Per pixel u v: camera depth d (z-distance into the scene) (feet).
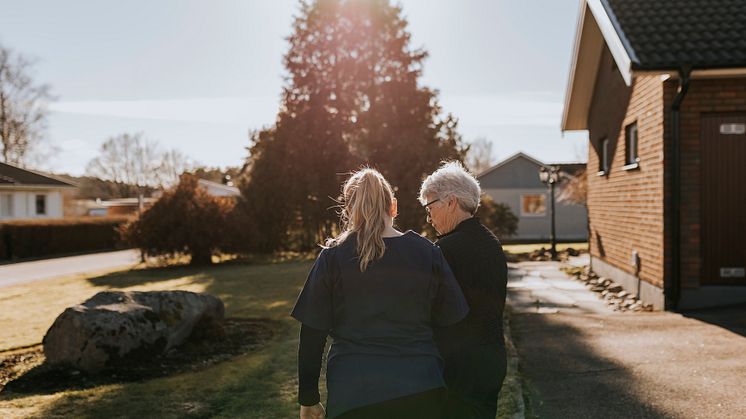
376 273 7.74
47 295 42.16
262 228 80.23
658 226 28.96
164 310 22.29
